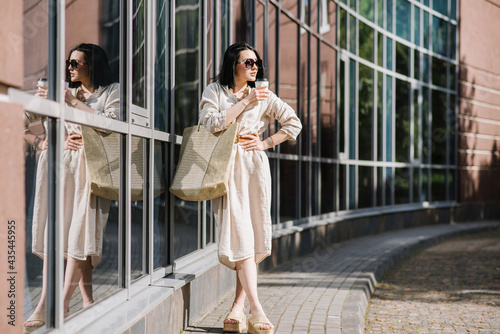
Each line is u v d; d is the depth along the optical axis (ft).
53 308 7.92
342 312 15.10
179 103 15.97
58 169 7.90
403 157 43.09
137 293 11.25
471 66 52.75
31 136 7.22
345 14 33.94
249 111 12.61
